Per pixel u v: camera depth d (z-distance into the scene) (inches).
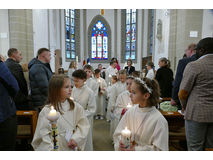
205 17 229.9
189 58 97.5
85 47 635.5
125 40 621.3
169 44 276.7
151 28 527.8
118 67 338.6
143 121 55.9
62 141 60.2
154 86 56.6
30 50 272.7
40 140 59.9
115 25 634.8
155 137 51.9
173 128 103.6
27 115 100.3
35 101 107.2
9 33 259.1
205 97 64.9
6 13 255.9
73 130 65.6
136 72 112.0
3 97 65.4
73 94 102.0
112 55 649.6
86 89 101.3
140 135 55.6
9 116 67.4
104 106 197.2
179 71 99.9
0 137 65.8
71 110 64.1
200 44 69.5
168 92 149.3
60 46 520.4
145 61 462.9
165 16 301.6
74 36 596.7
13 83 67.4
